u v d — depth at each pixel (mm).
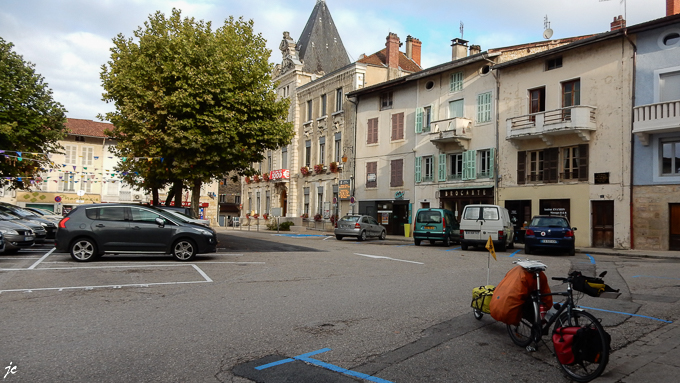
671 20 20469
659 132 20844
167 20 20031
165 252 13797
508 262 14922
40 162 28312
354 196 36469
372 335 6195
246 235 30516
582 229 23203
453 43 34688
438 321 6969
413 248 20906
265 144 20781
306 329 6434
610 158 22375
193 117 18750
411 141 32375
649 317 7406
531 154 25656
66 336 5930
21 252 15906
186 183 22297
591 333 4723
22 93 26125
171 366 4941
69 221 13438
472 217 19797
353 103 36938
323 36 46719
